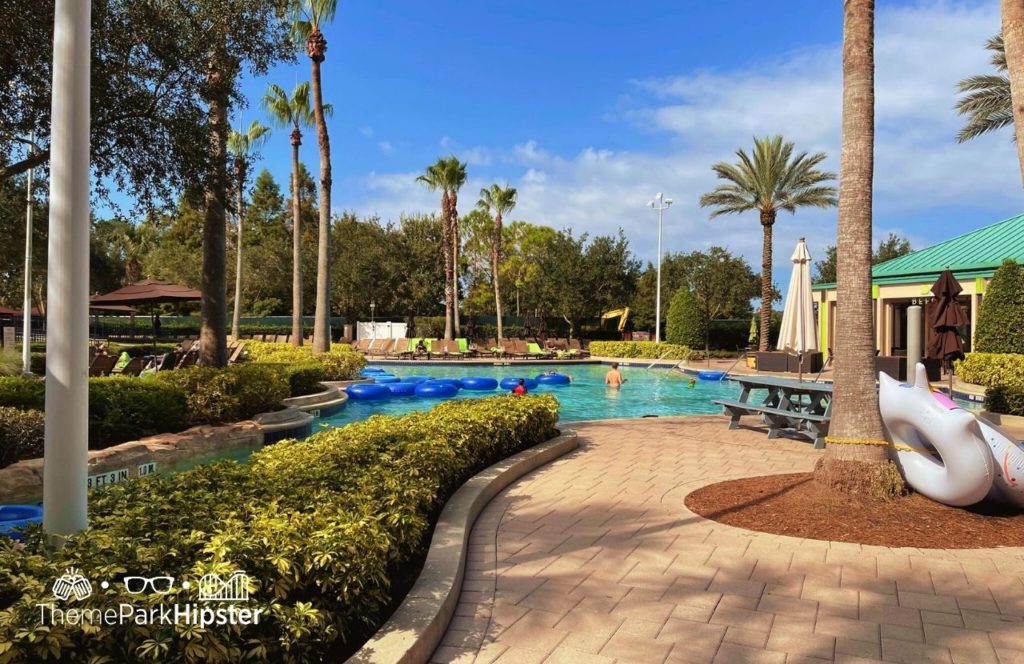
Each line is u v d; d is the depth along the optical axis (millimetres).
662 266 41688
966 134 17094
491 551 4594
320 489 4129
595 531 5039
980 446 4922
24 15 7086
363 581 3090
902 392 5422
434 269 46469
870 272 5699
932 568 4199
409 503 4219
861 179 5648
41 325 31375
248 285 43375
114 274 35781
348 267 41531
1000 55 16172
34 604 2125
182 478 4324
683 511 5578
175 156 8750
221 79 8961
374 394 15070
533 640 3291
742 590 3885
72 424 2883
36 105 7719
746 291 40000
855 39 5594
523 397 8898
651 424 10969
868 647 3178
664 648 3195
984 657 3076
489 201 37281
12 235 15727
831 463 5715
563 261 38844
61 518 2867
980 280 20922
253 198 52469
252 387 9789
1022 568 4199
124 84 8023
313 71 19203
